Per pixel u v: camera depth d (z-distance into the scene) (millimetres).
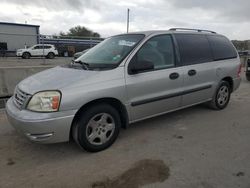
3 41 25266
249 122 5434
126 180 3305
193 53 5297
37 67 7852
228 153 4012
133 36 4785
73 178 3363
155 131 4898
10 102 4168
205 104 6395
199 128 5066
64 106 3588
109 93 3963
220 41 6098
